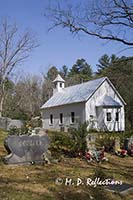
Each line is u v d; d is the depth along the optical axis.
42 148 12.36
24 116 42.16
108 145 17.25
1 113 41.22
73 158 13.90
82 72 95.94
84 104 35.91
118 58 17.66
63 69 104.12
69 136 15.14
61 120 40.97
